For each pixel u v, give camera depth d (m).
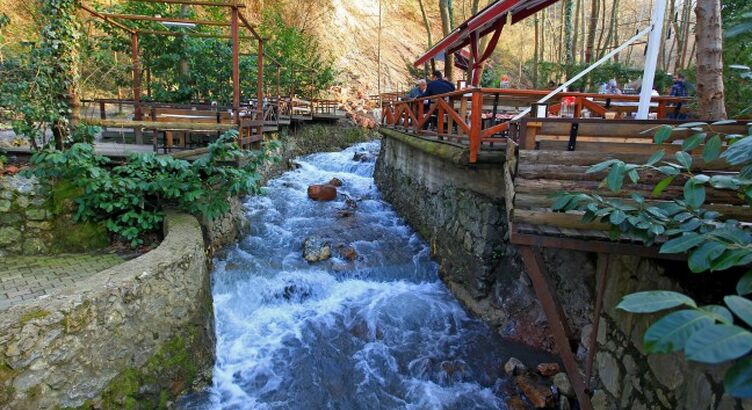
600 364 3.13
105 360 2.91
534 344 4.23
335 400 3.69
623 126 2.56
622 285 2.96
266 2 18.70
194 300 3.72
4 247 4.33
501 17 5.41
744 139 1.67
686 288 2.32
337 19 22.12
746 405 1.77
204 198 4.84
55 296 2.79
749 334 0.92
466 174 5.23
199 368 3.63
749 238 1.65
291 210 7.96
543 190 2.65
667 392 2.35
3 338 2.45
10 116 4.77
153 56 9.03
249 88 11.72
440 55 8.77
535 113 2.83
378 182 10.07
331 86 19.09
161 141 6.89
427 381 3.93
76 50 5.17
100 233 4.63
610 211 2.18
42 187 4.56
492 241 4.66
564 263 4.16
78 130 5.00
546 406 3.50
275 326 4.55
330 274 5.51
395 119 8.93
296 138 12.77
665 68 15.36
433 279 5.75
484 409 3.60
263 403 3.61
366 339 4.45
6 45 5.94
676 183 2.47
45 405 2.58
